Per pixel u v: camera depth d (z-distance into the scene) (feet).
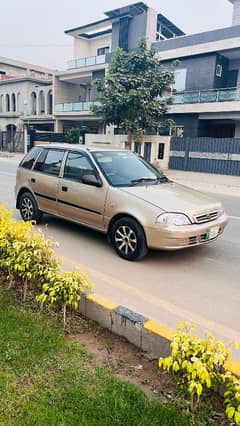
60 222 22.16
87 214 17.65
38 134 93.50
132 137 63.87
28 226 12.00
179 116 73.97
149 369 7.75
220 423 6.35
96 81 63.57
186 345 6.70
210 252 17.78
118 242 16.35
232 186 47.44
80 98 107.65
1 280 11.54
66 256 16.30
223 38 68.95
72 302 9.07
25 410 6.41
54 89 101.30
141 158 19.98
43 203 20.34
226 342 9.74
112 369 7.71
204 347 6.68
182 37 74.74
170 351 7.77
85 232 20.22
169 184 18.06
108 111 61.31
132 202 15.58
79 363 7.80
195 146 64.13
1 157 86.63
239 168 59.36
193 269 15.30
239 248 18.66
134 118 60.80
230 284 13.83
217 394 6.88
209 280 14.15
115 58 62.34
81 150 18.61
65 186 18.69
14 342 8.32
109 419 6.33
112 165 17.85
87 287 9.86
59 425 6.15
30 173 21.17
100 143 73.56
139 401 6.77
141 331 8.38
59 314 9.79
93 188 17.22
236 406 5.95
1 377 7.17
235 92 65.21
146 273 14.61
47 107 108.68
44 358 7.86
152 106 60.39
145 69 61.62
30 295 10.67
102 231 17.20
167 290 13.05
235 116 66.69
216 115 68.95
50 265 10.32
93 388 7.06
